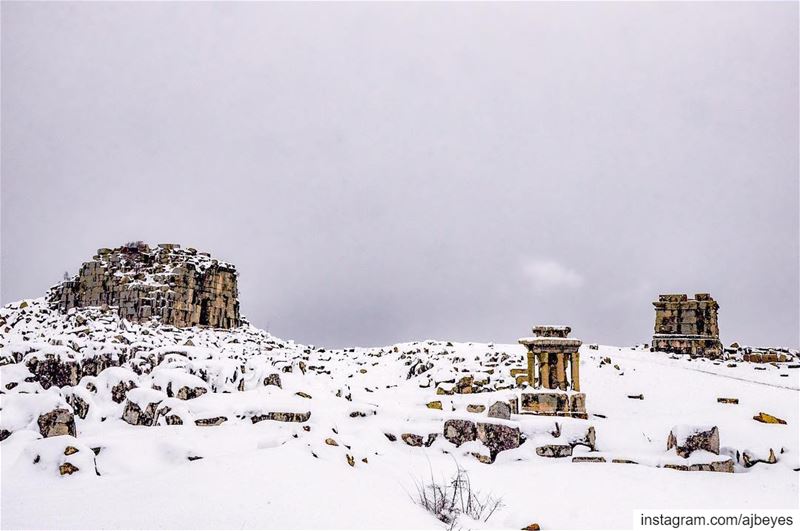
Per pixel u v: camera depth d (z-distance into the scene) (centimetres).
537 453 1474
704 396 2112
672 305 3409
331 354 3484
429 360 2852
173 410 1402
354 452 1233
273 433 1330
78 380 1642
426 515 950
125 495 810
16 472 927
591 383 2369
